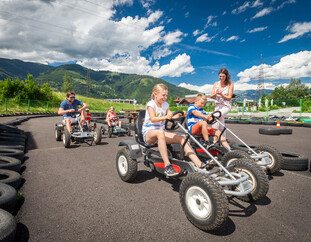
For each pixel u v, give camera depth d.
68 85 82.06
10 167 3.22
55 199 2.57
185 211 2.09
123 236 1.84
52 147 5.91
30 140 7.00
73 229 1.94
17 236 1.82
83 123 6.43
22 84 25.42
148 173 3.67
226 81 4.36
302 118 16.25
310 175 3.56
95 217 2.16
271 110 29.61
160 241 1.78
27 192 2.77
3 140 5.51
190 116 4.18
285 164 3.84
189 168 2.49
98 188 2.95
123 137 8.28
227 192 2.11
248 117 19.42
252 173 2.47
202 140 3.98
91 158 4.68
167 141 2.90
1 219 1.69
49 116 22.42
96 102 42.50
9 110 20.94
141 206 2.42
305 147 6.02
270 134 8.90
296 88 88.94
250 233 1.91
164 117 2.71
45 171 3.70
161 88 2.89
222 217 1.79
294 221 2.13
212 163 2.67
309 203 2.53
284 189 2.96
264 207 2.43
